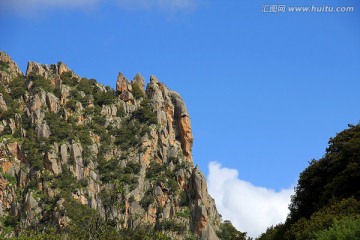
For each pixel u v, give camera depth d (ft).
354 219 227.40
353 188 284.61
